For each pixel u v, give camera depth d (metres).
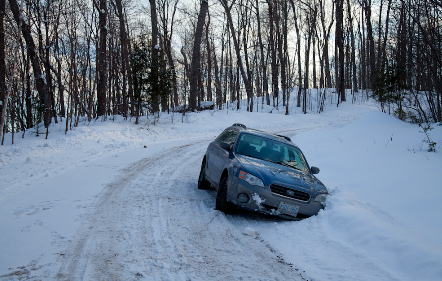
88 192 7.91
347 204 6.97
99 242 5.25
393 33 25.94
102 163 11.33
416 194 7.54
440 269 4.46
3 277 4.08
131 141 16.03
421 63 17.11
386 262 4.96
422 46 15.81
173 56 45.91
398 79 19.11
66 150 13.40
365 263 4.97
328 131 17.08
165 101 21.25
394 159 10.54
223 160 7.72
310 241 5.81
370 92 40.75
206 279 4.34
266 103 39.84
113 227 5.89
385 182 8.68
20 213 6.36
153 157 12.84
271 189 6.55
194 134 20.33
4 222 5.85
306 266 4.95
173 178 9.91
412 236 5.45
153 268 4.53
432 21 15.19
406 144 12.23
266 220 6.90
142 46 19.92
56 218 6.14
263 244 5.68
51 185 8.42
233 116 26.73
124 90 23.70
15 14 16.34
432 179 8.25
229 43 44.38
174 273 4.43
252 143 7.88
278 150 7.93
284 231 6.26
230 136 8.53
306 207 6.68
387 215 6.70
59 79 19.03
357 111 33.69
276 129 24.86
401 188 8.06
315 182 7.15
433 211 6.61
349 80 52.88
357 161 10.95
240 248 5.43
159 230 5.89
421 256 4.80
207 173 8.65
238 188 6.63
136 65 19.75
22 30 16.80
